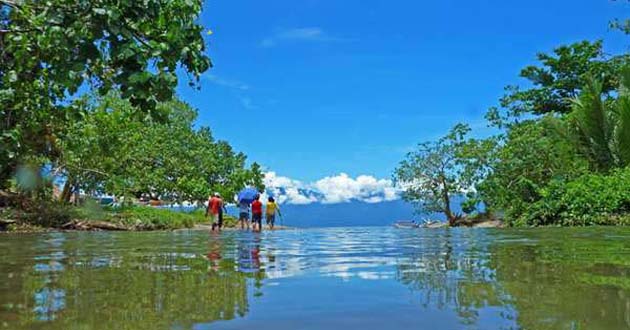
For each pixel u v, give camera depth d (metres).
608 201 19.55
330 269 4.14
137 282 3.37
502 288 2.94
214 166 37.31
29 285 3.23
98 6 4.81
